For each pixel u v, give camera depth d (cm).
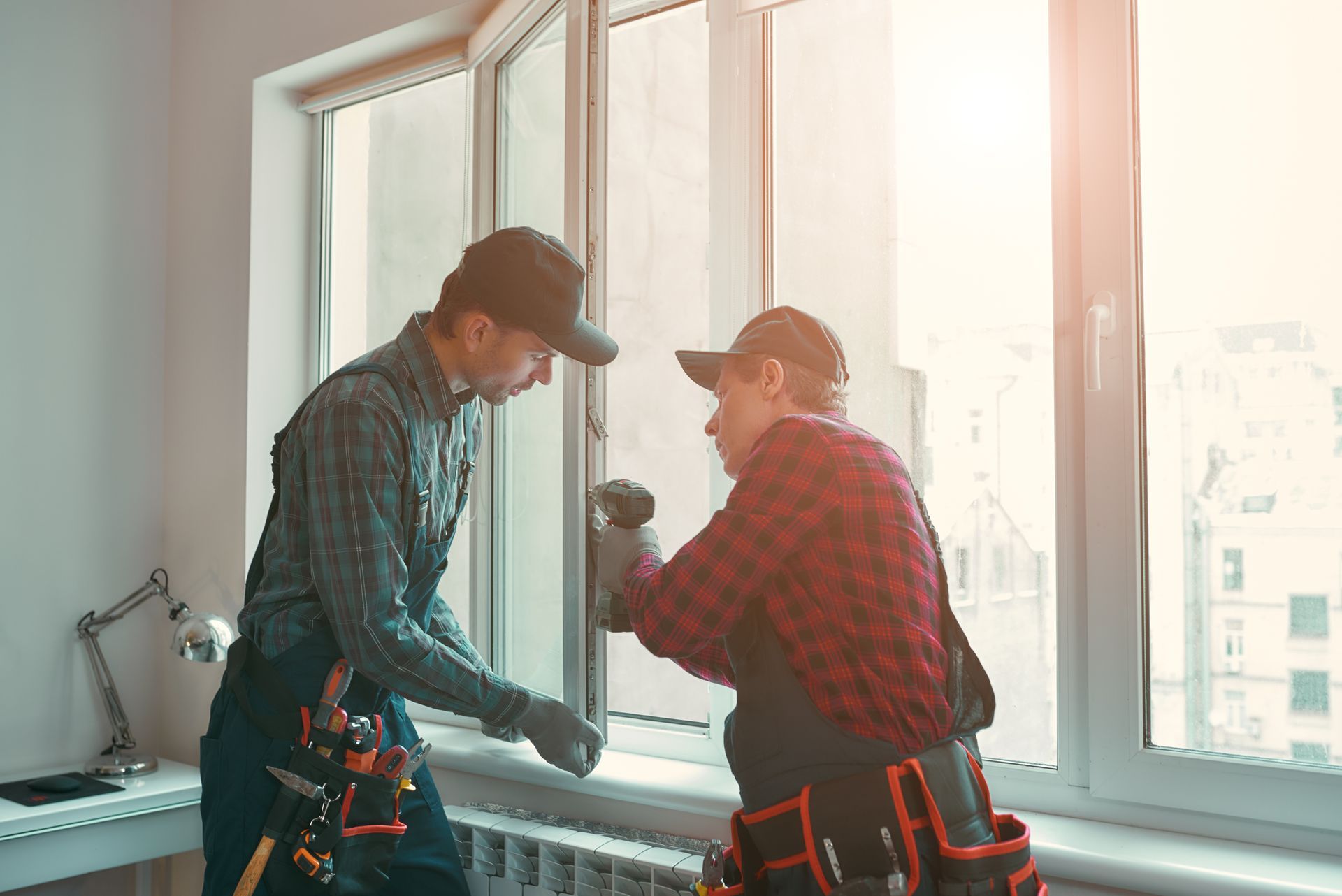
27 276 236
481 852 182
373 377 149
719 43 196
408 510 150
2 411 231
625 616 163
